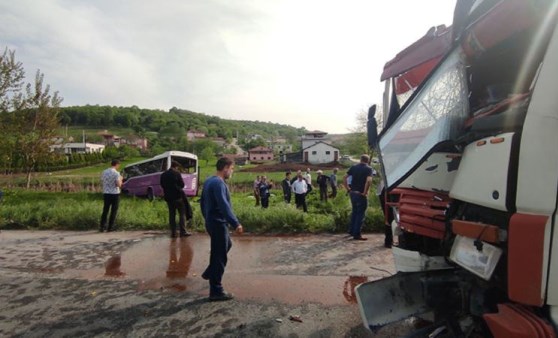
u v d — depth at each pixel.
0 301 4.82
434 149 2.98
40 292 5.15
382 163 3.45
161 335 3.86
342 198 13.44
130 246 7.86
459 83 3.12
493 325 2.29
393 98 4.89
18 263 6.63
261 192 16.16
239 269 6.09
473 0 3.11
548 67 2.12
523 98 2.43
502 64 2.86
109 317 4.30
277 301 4.70
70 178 38.56
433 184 3.31
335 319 4.14
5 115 22.81
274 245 7.72
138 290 5.20
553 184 2.05
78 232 9.52
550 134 2.08
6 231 9.72
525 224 2.13
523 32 2.52
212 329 3.97
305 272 5.88
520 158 2.20
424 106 3.17
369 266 6.13
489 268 2.45
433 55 4.00
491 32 2.75
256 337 3.78
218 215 4.79
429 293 3.22
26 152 26.72
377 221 9.06
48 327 4.06
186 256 7.01
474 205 2.71
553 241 2.04
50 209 10.96
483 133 2.62
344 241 8.02
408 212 3.69
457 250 2.87
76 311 4.48
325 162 79.56
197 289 5.23
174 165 8.72
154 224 9.88
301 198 13.07
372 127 3.83
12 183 31.55
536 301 2.07
